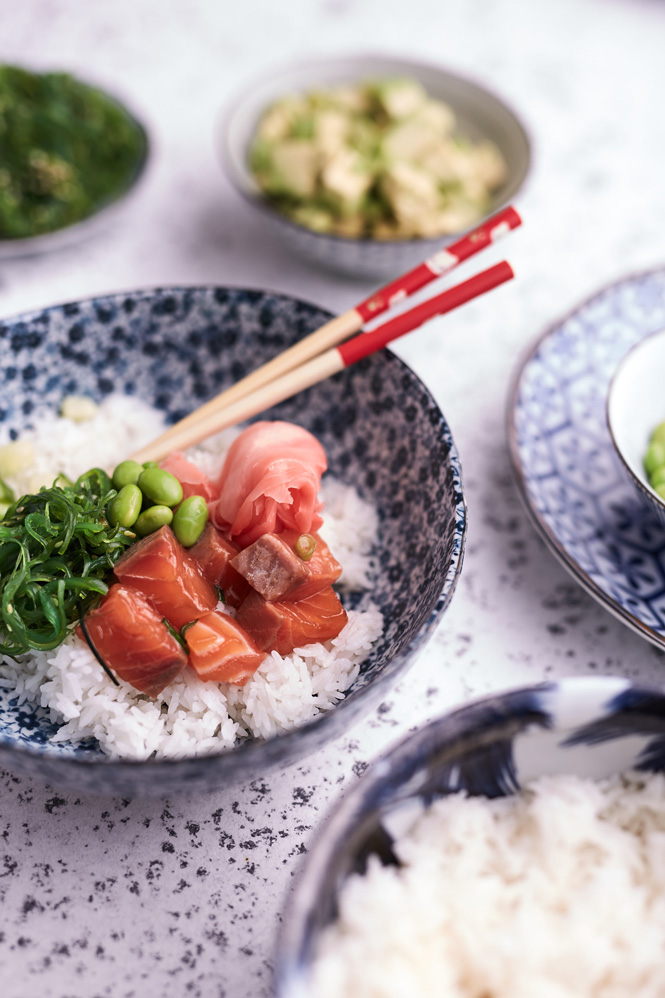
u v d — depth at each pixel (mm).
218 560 503
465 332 657
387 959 419
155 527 504
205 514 506
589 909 433
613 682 429
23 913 468
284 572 492
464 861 436
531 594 549
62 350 568
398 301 552
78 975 456
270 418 582
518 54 869
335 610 506
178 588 488
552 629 537
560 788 446
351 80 741
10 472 548
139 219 716
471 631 536
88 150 696
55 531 496
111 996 452
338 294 670
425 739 421
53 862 478
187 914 467
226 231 710
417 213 646
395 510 542
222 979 455
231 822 487
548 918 434
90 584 487
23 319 555
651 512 522
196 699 486
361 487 559
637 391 550
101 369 579
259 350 581
